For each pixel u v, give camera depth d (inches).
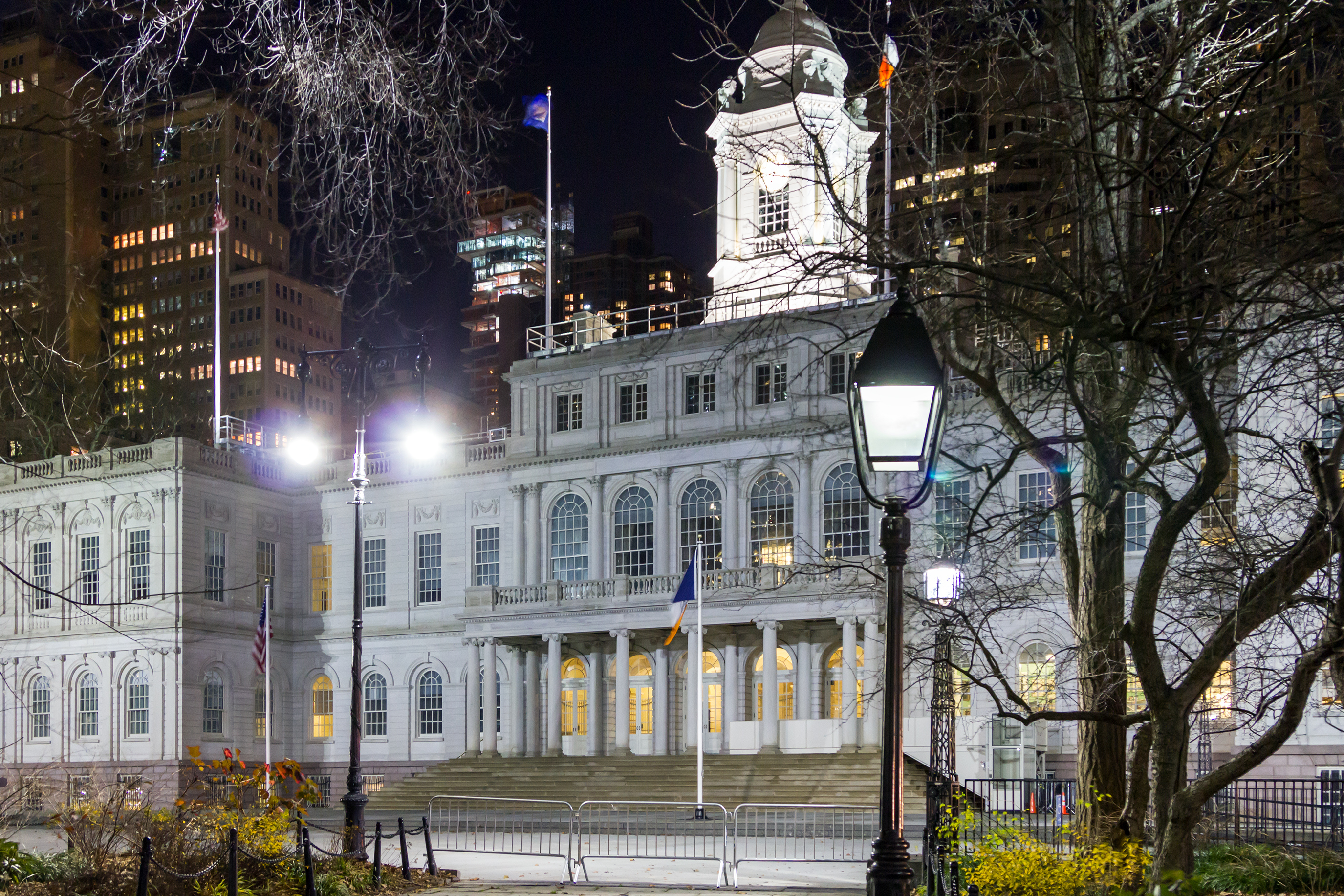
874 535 2422.5
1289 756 1695.4
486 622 2709.2
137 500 2940.5
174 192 6806.1
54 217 2534.5
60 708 2974.9
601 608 2568.9
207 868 845.8
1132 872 636.1
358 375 1433.3
